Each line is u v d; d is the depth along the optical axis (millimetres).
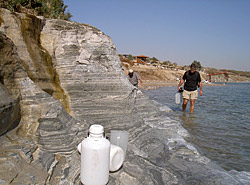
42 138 3049
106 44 5473
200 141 4914
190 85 8445
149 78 41406
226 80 123438
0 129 2592
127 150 3602
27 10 7656
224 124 6723
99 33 5500
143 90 22594
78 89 4785
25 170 2340
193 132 5652
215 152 4273
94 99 4852
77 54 5043
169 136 4879
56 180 2451
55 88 4441
